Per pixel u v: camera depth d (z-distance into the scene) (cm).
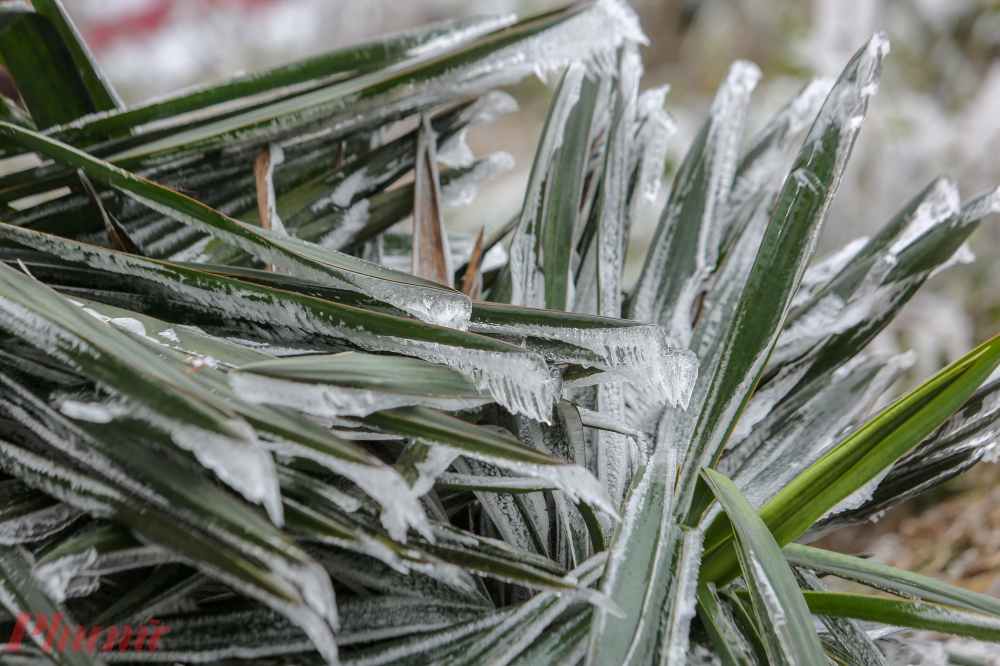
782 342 177
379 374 146
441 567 143
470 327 153
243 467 139
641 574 148
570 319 152
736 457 174
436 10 919
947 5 529
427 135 181
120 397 143
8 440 151
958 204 177
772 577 145
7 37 171
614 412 167
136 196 156
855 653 154
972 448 170
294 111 171
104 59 878
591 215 182
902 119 463
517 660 147
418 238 177
